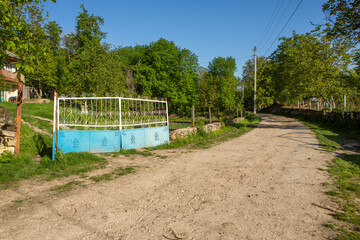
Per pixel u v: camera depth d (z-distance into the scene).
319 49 19.61
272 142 11.02
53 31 21.70
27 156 6.95
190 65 41.84
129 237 2.97
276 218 3.49
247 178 5.54
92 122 8.27
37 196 4.37
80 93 19.09
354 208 3.76
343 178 5.33
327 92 19.03
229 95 33.59
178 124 23.64
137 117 9.47
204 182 5.26
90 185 5.00
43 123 12.34
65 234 3.04
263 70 49.84
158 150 9.20
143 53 38.47
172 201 4.17
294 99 25.67
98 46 20.52
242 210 3.78
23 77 7.08
